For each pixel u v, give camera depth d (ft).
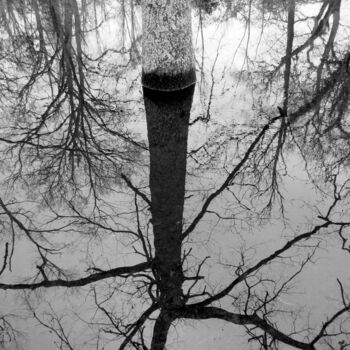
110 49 27.66
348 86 23.17
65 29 29.19
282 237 15.66
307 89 23.41
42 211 17.10
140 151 19.92
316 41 26.73
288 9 28.91
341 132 20.66
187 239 15.64
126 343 12.40
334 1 26.30
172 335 12.89
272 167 18.70
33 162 19.61
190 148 19.80
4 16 30.81
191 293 14.07
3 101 23.88
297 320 13.20
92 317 13.51
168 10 19.54
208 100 22.50
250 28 28.30
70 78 25.22
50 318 13.44
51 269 14.82
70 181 18.48
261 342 12.80
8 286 14.11
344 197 17.12
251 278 14.30
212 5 29.68
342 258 14.66
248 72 24.72
